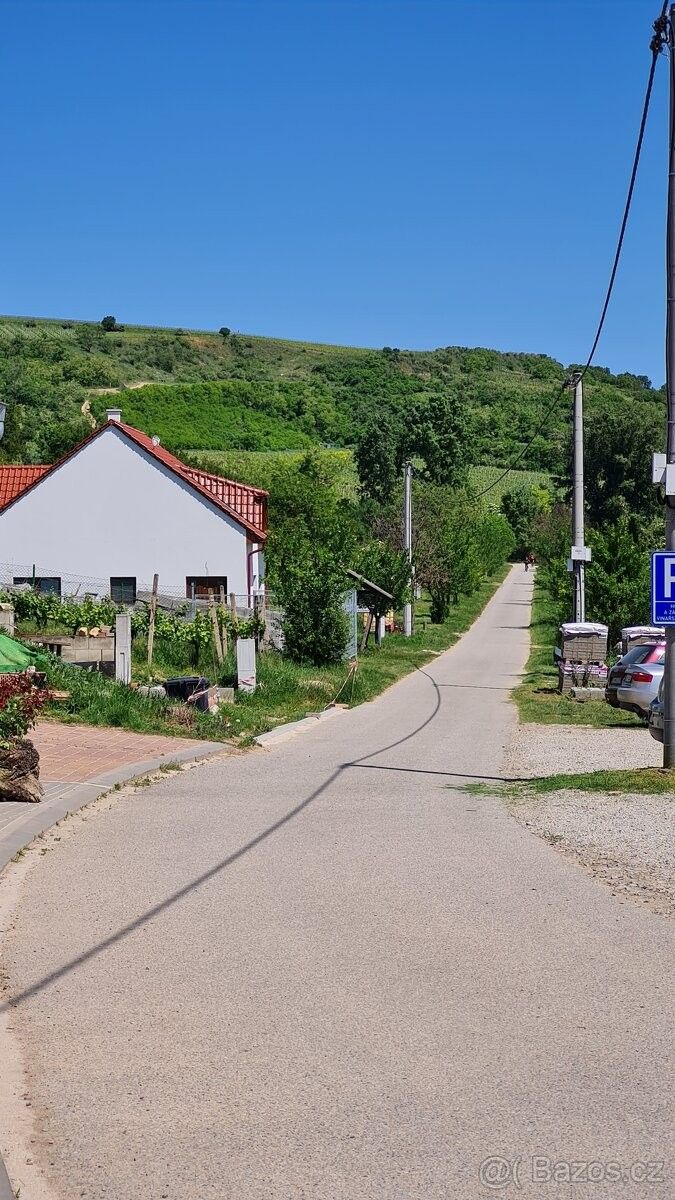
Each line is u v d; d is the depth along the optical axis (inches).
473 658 1493.6
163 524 1531.7
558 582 1504.7
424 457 4128.9
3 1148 152.3
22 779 395.9
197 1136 155.7
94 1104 165.6
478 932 253.0
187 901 279.0
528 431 4987.7
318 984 217.9
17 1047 186.9
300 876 306.2
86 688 647.8
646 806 401.7
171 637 951.6
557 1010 203.8
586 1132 156.5
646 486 2962.6
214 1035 191.9
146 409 4739.2
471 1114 161.9
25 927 255.8
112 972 224.8
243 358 6973.4
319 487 2581.2
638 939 247.1
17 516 1539.1
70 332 6574.8
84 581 1535.4
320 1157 149.8
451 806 420.8
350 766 536.1
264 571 1675.7
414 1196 140.2
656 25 472.7
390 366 6909.5
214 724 642.2
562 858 327.9
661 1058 181.9
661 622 452.8
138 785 465.1
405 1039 190.1
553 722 773.9
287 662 1128.2
